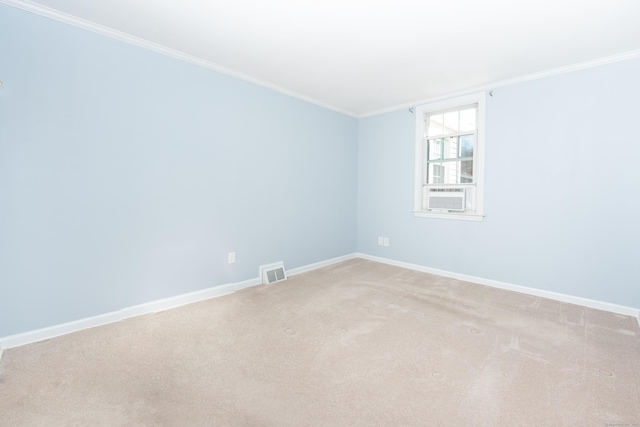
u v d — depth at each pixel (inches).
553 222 116.7
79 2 76.2
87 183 88.4
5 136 75.9
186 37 93.8
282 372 69.0
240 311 104.1
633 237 101.3
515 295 121.5
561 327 92.7
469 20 82.0
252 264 132.3
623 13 77.5
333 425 53.2
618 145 102.9
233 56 106.7
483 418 55.1
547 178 117.4
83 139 87.2
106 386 63.1
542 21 81.9
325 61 109.7
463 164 144.0
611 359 74.8
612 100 103.5
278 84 133.9
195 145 111.1
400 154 164.2
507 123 126.5
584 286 110.7
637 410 57.2
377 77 124.6
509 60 107.3
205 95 113.0
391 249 170.7
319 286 132.0
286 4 75.6
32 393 60.5
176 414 55.4
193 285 113.0
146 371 68.6
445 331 89.8
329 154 166.1
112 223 93.4
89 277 89.9
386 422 54.0
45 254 82.5
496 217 130.8
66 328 86.0
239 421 53.9
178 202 107.7
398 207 166.2
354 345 81.4
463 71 117.3
